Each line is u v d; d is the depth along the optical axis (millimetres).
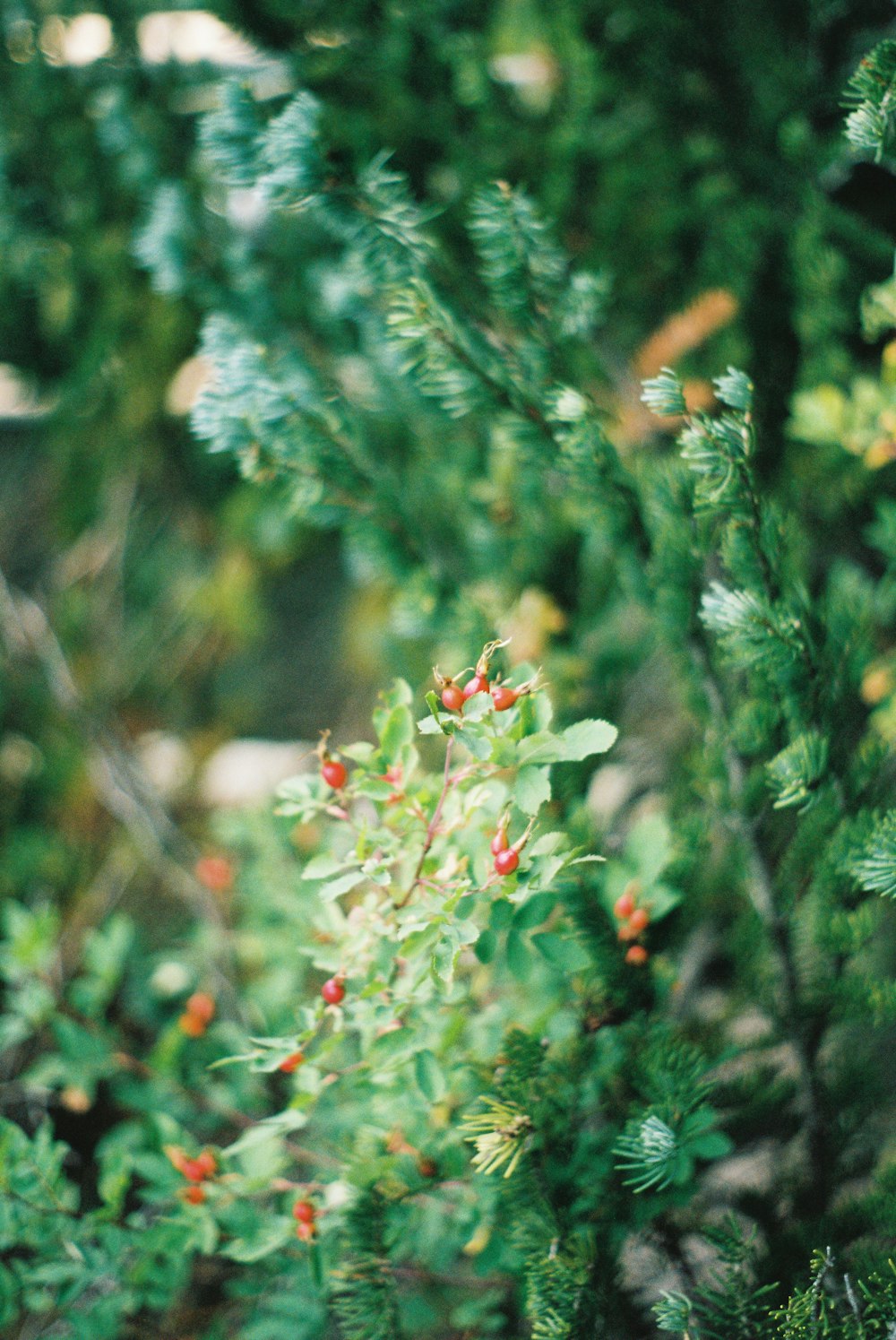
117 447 1963
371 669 2021
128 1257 1116
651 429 1232
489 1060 1040
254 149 1062
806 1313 954
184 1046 1324
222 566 2125
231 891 1616
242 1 1216
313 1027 976
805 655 1003
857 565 1236
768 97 1232
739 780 1072
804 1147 1088
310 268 1335
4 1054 1450
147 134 1433
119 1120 1453
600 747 914
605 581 1267
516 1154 978
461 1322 1091
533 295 1070
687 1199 1008
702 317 1210
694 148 1263
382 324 1205
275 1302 1104
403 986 988
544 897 978
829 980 1051
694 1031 1096
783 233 1231
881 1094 1083
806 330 1193
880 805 1066
